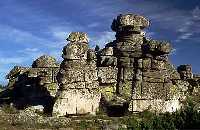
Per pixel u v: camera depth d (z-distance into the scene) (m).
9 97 67.31
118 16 63.19
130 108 54.56
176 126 45.69
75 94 54.28
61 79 54.59
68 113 53.72
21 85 67.12
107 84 58.44
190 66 68.25
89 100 54.81
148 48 57.41
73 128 46.44
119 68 59.16
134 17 62.28
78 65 54.84
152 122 45.38
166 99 55.41
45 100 60.12
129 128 44.16
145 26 62.94
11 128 45.03
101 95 57.25
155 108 55.00
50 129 45.62
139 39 62.28
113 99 56.97
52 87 60.16
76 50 54.81
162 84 55.84
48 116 52.41
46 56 64.56
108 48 60.81
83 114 54.22
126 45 60.56
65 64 54.88
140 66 56.69
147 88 55.44
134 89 55.28
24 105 60.84
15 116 48.84
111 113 55.69
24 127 46.03
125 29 62.25
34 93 62.59
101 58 60.59
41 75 62.62
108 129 45.47
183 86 61.59
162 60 57.00
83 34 55.94
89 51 56.38
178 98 56.56
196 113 47.12
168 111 53.75
